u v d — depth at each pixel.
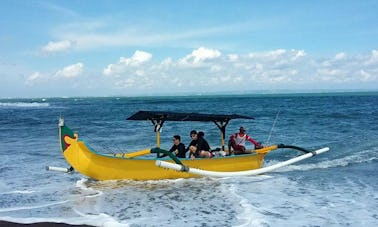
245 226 6.68
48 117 41.00
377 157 14.60
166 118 11.30
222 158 11.11
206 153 11.31
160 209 7.78
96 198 8.73
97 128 27.88
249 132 24.12
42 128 28.02
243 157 11.55
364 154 15.32
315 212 7.50
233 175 10.52
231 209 7.75
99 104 90.00
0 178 11.23
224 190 9.38
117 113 48.91
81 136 22.34
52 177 11.37
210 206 7.98
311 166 13.03
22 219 7.05
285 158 14.98
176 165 9.69
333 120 32.53
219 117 11.82
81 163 10.20
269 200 8.45
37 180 10.95
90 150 10.13
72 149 10.23
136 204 8.17
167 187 9.80
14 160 14.49
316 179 10.82
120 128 27.91
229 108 61.16
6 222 6.92
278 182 10.43
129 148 17.47
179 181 10.50
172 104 85.06
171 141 19.86
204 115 11.31
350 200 8.42
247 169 11.77
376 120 31.70
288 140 19.92
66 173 11.97
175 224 6.81
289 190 9.45
